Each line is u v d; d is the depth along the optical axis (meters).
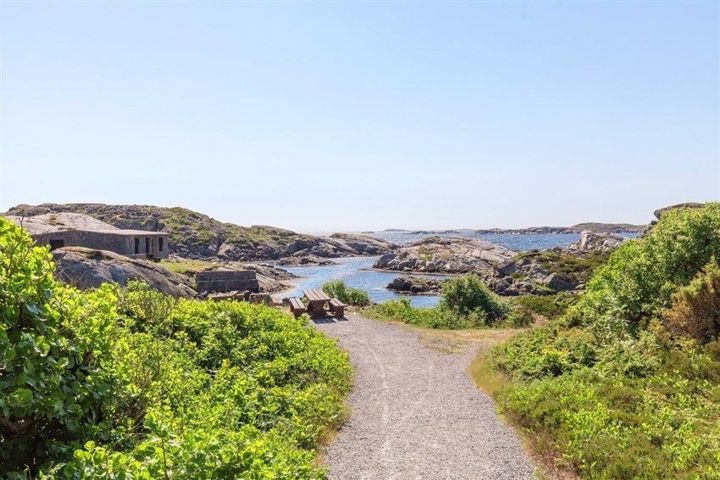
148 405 7.07
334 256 145.25
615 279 18.84
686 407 10.80
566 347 16.17
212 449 5.62
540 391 12.34
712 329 14.32
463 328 25.33
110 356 6.47
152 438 5.40
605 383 12.56
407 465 9.39
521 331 22.80
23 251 5.57
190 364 12.06
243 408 10.18
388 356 18.84
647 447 8.99
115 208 154.62
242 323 16.41
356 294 36.28
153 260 54.19
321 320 27.19
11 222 5.52
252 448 5.88
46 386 5.27
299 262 119.81
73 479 4.75
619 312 17.09
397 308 29.41
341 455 9.80
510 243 191.75
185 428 6.69
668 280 16.92
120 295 15.09
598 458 8.88
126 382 6.76
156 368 8.73
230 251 132.38
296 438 9.70
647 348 14.26
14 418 5.36
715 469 7.89
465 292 28.44
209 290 44.59
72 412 5.59
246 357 13.83
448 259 93.06
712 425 9.80
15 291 5.23
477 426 11.51
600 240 102.19
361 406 12.94
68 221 66.69
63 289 6.28
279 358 14.05
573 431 9.78
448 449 10.16
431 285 63.06
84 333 6.04
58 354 5.55
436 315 26.77
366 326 25.41
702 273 16.11
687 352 13.50
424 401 13.41
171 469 5.11
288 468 6.82
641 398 11.38
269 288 62.16
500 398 13.15
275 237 152.00
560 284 53.62
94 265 30.23
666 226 18.53
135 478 4.76
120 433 6.15
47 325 5.58
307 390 12.20
